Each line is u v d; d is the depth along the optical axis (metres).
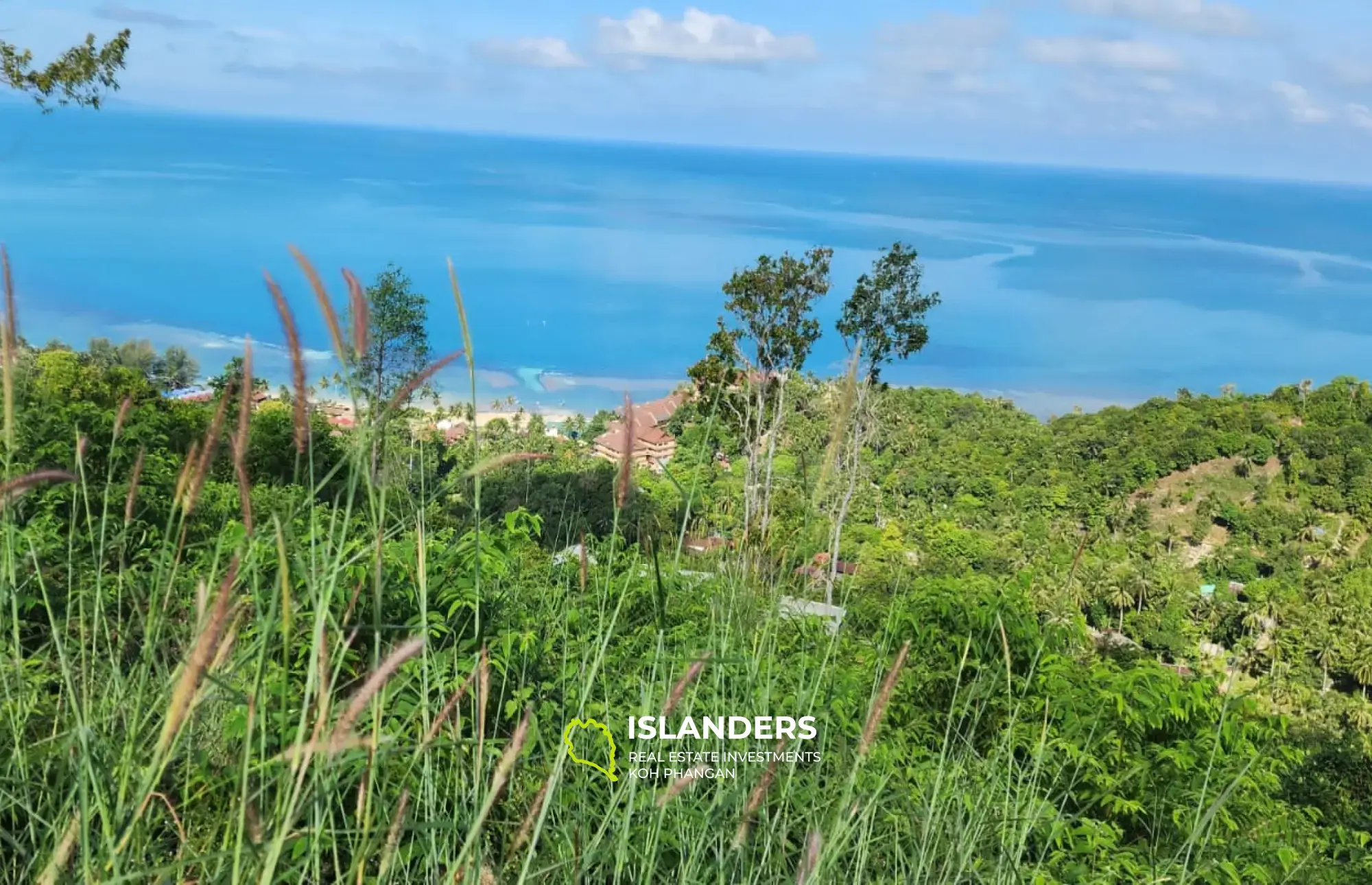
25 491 1.63
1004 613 4.66
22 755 1.61
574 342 147.25
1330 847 4.53
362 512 2.27
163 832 1.76
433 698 2.70
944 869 2.26
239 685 1.67
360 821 1.48
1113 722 4.35
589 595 3.66
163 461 5.45
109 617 2.20
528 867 1.56
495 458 1.77
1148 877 3.18
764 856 2.13
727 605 3.42
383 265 165.12
